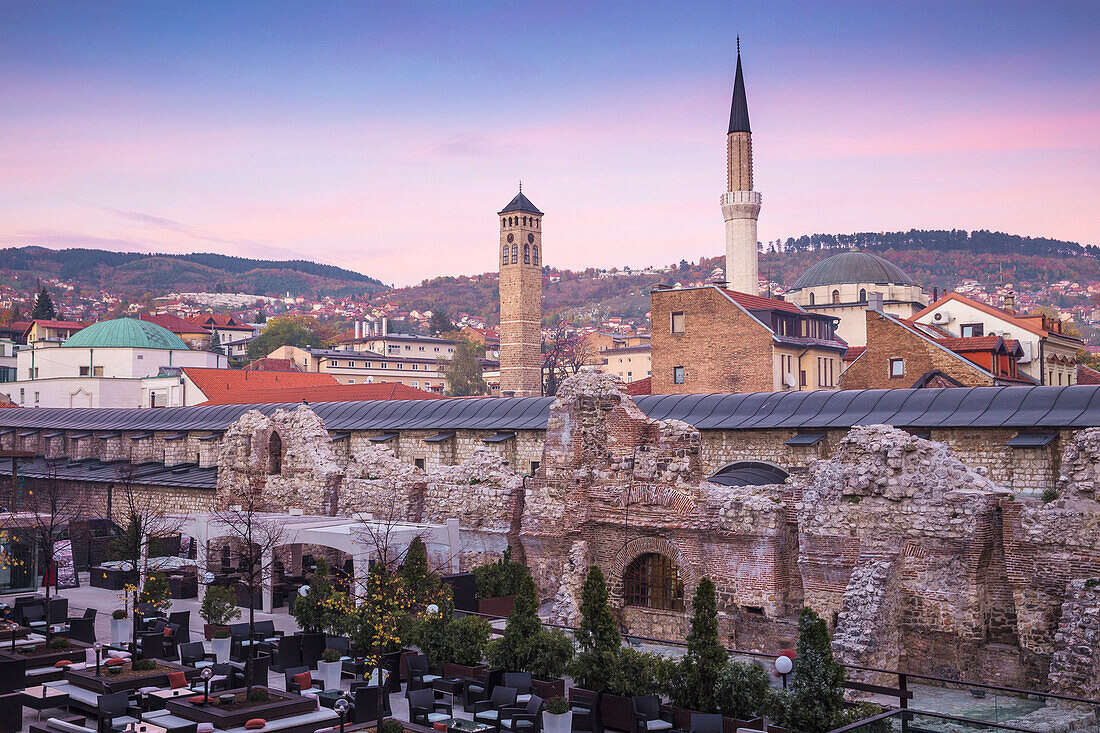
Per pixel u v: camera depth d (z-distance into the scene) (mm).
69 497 76375
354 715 32031
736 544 42281
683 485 44406
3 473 83750
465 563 51781
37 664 37688
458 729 29719
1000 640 36156
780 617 41156
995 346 93062
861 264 188875
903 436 38062
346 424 73062
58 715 33188
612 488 46562
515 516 50406
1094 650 31344
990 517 36000
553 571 47781
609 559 46469
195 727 29984
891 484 37531
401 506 55094
